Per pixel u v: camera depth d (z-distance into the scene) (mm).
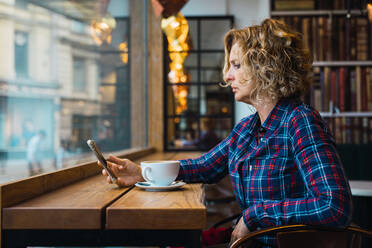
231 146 1284
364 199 2008
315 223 922
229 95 3891
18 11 2219
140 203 925
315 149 980
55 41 2553
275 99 1115
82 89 2711
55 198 995
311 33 3482
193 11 3916
